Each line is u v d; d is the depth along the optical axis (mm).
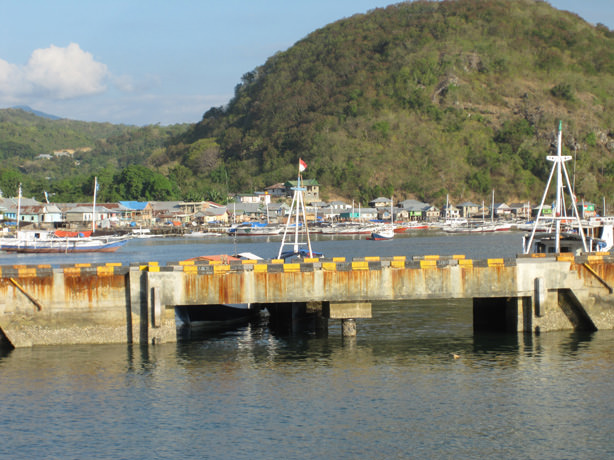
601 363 40344
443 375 39156
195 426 32844
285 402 35406
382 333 49281
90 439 31703
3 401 35719
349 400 35562
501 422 32844
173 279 43062
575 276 45531
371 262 43625
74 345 43781
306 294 43500
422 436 31531
